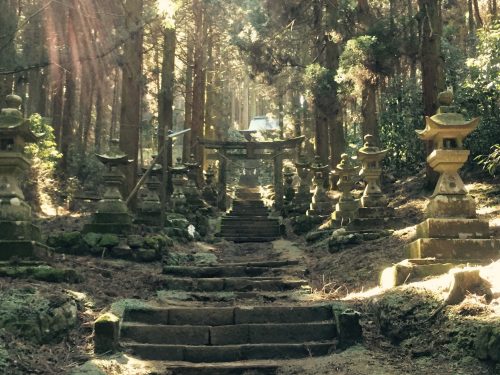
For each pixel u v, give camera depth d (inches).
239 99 2005.4
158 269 343.6
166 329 223.3
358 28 641.0
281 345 214.7
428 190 517.0
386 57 553.6
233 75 1343.5
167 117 812.6
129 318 235.6
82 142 970.1
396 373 175.5
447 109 258.5
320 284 306.8
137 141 581.0
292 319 237.1
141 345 211.9
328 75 669.3
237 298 280.8
